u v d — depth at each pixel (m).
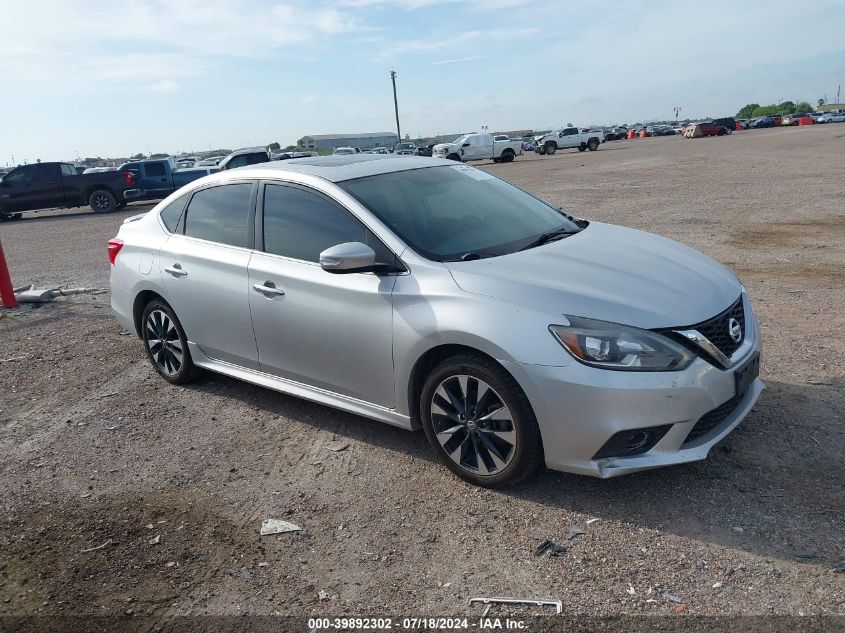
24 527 3.81
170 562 3.40
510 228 4.43
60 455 4.64
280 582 3.19
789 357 5.29
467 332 3.56
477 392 3.68
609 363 3.30
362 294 4.03
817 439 4.00
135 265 5.62
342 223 4.26
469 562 3.21
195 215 5.25
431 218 4.29
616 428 3.29
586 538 3.29
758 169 22.38
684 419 3.33
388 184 4.51
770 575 2.93
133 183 23.05
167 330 5.57
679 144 50.31
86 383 5.93
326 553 3.38
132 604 3.12
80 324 7.77
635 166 27.95
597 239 4.36
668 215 13.11
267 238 4.65
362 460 4.23
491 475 3.72
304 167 4.74
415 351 3.82
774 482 3.61
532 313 3.46
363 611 2.96
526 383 3.42
